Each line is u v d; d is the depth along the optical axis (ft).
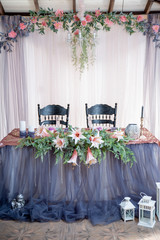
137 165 8.98
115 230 8.15
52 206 8.84
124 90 15.53
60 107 11.89
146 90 15.29
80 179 8.85
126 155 8.65
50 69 15.25
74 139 8.27
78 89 15.51
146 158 8.98
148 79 15.16
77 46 14.97
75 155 8.19
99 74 15.47
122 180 8.93
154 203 8.34
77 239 7.73
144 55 15.23
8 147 8.73
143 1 14.24
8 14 14.57
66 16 12.47
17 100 15.15
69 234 7.97
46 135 8.55
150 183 9.16
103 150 8.55
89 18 12.37
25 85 15.10
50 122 11.91
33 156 8.71
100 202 8.88
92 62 15.06
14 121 15.39
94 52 14.49
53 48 15.07
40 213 8.60
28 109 15.51
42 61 15.20
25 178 8.84
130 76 15.52
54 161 8.75
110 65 15.34
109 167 8.85
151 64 14.93
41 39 14.97
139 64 15.37
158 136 15.62
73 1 13.66
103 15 12.47
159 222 8.56
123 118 15.78
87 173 8.77
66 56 15.16
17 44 14.61
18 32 13.16
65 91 15.55
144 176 9.09
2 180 8.89
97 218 8.56
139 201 8.66
